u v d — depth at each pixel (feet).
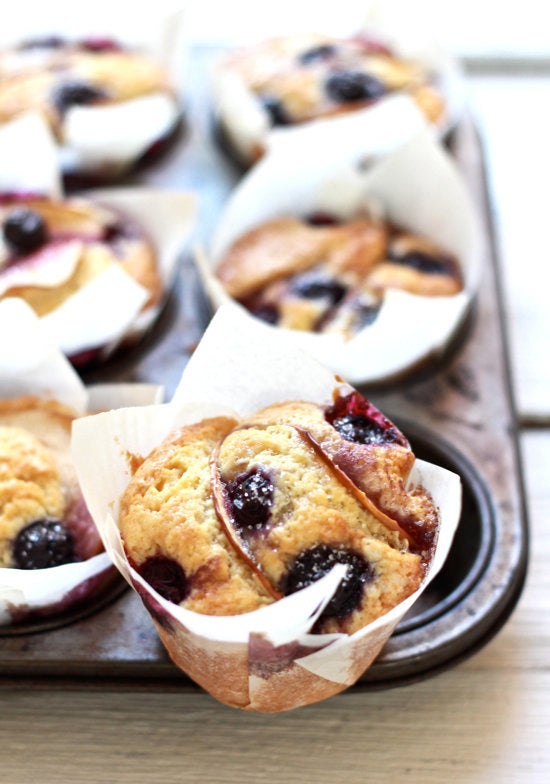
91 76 1.96
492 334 1.72
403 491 1.41
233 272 1.78
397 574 1.37
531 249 1.89
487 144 2.03
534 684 1.48
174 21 2.05
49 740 1.45
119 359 1.71
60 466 1.54
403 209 1.83
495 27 2.24
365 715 1.46
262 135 1.90
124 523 1.41
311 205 1.84
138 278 1.75
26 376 1.59
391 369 1.65
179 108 2.02
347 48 2.02
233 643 1.34
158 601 1.34
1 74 2.00
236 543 1.37
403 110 1.84
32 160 1.83
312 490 1.39
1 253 1.76
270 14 2.35
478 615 1.47
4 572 1.42
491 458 1.59
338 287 1.75
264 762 1.43
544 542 1.59
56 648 1.45
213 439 1.46
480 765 1.43
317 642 1.34
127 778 1.42
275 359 1.47
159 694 1.47
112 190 1.93
